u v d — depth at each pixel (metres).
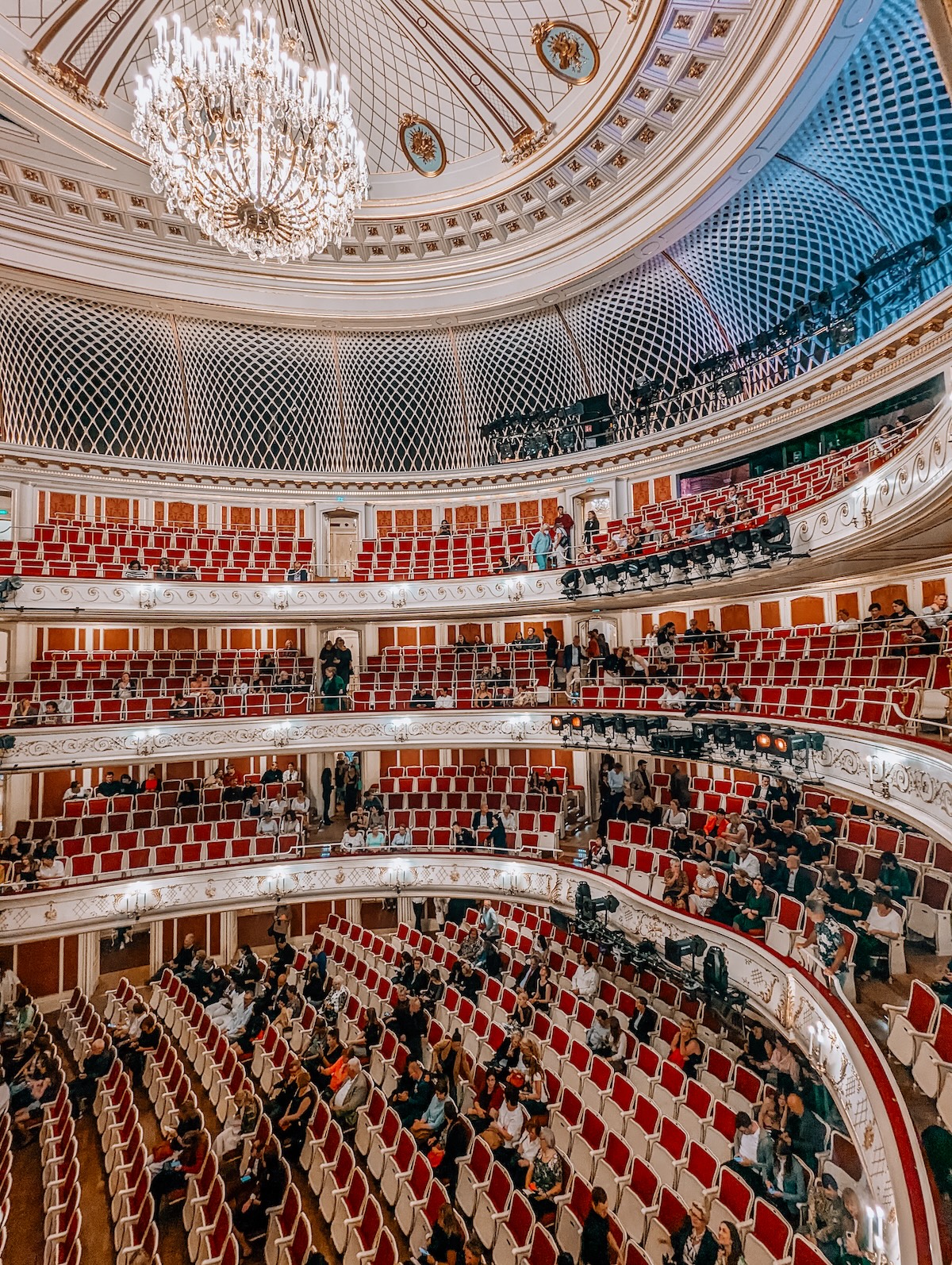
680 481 17.61
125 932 15.24
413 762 19.83
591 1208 6.28
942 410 6.44
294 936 16.34
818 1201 5.74
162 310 17.58
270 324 18.39
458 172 16.02
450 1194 7.75
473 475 19.67
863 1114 5.92
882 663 10.44
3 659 16.55
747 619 15.88
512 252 17.20
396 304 18.16
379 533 20.41
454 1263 5.87
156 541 18.28
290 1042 11.41
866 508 8.83
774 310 14.77
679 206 13.95
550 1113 8.33
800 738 9.66
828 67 10.60
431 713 16.69
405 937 15.07
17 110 13.38
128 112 14.30
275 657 19.33
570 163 14.94
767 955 9.04
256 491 19.77
